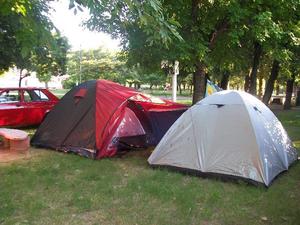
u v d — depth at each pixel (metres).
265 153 6.51
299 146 10.37
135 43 10.91
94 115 8.52
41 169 7.14
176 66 12.51
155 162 7.34
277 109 26.50
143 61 12.10
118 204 5.39
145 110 9.21
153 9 3.91
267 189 6.12
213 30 12.34
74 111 8.91
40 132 9.32
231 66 18.28
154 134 9.45
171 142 7.25
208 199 5.62
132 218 4.89
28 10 4.50
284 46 14.02
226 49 13.16
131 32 10.57
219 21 12.16
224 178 6.49
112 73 49.69
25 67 24.17
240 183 6.32
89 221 4.78
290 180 6.73
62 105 9.26
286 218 4.98
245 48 15.06
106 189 6.02
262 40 11.51
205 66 12.70
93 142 8.23
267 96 20.16
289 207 5.36
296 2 11.79
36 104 12.07
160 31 4.05
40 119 12.12
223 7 11.54
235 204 5.46
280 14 12.23
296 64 17.48
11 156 8.18
